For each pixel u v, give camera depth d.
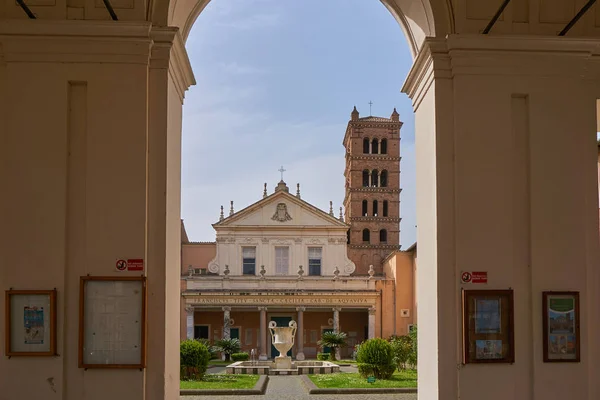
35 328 8.55
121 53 8.76
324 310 47.22
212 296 44.75
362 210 57.38
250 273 47.47
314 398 17.48
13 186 8.66
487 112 9.12
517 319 9.02
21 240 8.62
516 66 9.16
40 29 8.70
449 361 8.91
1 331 8.63
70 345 8.59
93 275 8.59
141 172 8.69
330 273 47.47
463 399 8.82
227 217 47.72
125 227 8.63
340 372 28.59
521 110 9.27
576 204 9.14
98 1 8.96
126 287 8.59
